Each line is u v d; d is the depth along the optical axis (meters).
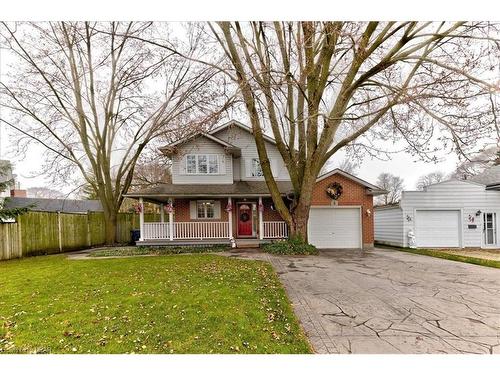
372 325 4.03
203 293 5.41
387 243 15.27
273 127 11.77
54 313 4.51
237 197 14.21
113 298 5.21
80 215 15.18
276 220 15.22
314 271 7.55
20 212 11.49
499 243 13.41
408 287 5.92
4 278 7.11
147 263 8.95
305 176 11.18
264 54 11.05
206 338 3.65
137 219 18.97
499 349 3.41
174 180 14.91
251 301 4.95
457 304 4.87
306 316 4.36
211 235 13.85
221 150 15.11
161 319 4.20
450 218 13.65
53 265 9.08
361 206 13.54
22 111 15.56
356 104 10.01
